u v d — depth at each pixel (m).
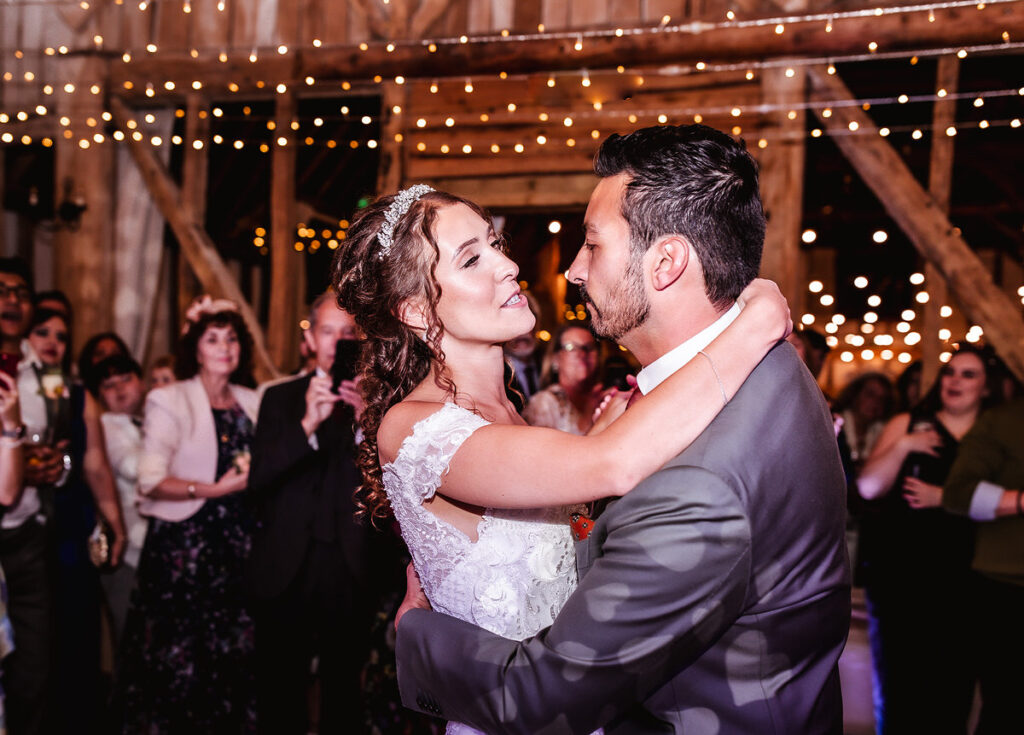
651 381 1.21
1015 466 3.11
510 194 5.14
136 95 5.61
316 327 3.21
